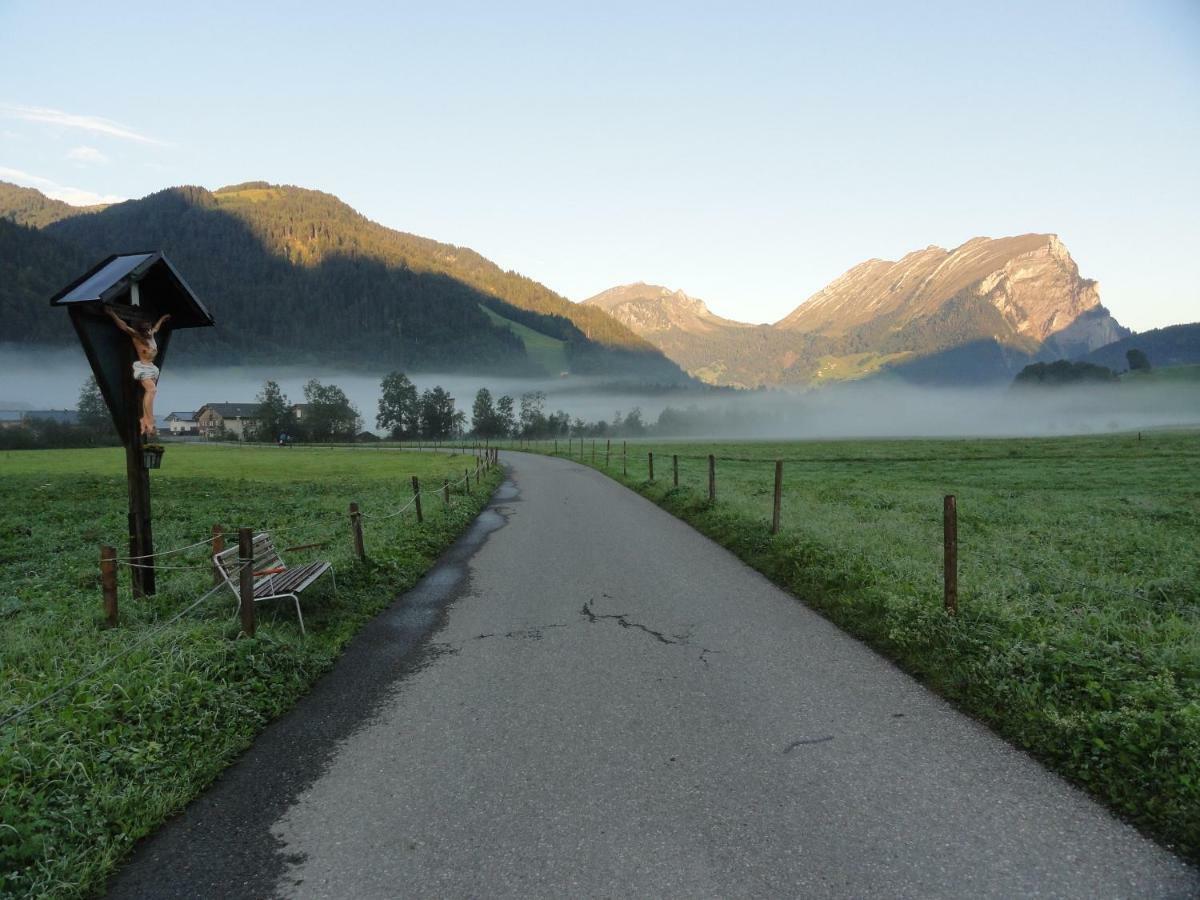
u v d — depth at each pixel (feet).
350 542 42.34
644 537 48.67
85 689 18.04
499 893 11.41
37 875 11.82
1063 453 179.73
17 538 51.75
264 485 101.50
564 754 16.22
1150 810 12.94
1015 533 44.52
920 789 14.24
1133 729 14.62
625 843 12.64
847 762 15.44
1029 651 18.89
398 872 12.09
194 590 29.96
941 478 106.42
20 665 21.31
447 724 18.24
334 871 12.21
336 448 319.06
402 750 16.83
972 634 21.04
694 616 27.81
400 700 20.08
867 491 79.77
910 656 21.57
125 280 25.76
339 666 23.32
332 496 83.76
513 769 15.60
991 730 16.92
